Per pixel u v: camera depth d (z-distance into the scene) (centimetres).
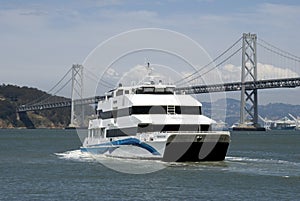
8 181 4544
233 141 14000
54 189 4116
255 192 3944
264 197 3772
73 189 4106
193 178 4538
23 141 13025
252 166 5350
